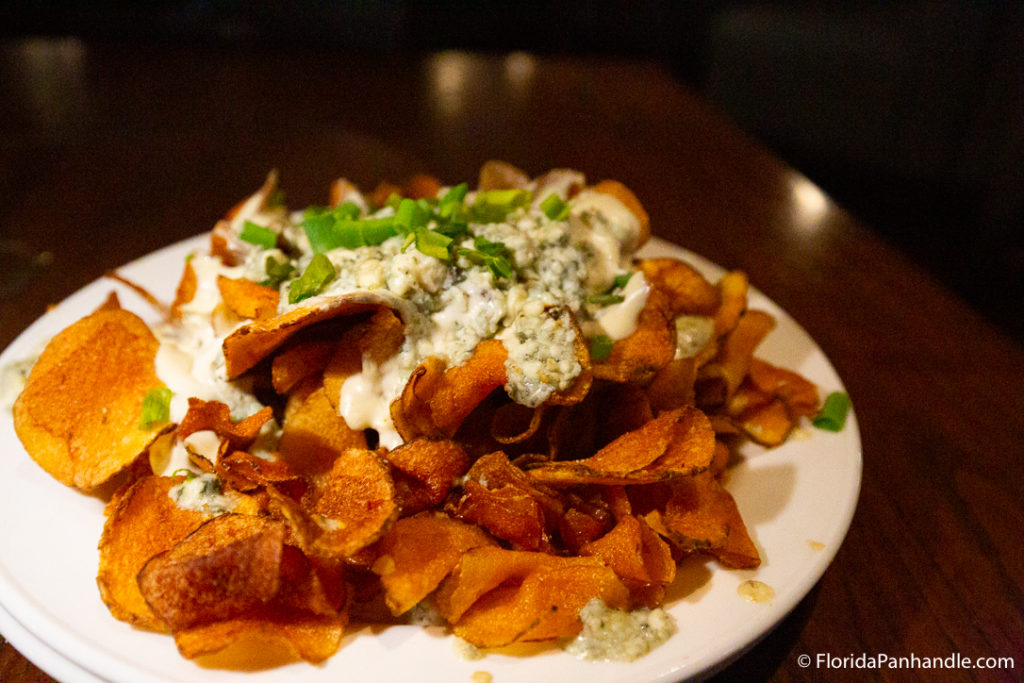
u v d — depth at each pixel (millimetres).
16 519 265
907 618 274
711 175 608
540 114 708
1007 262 817
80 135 637
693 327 317
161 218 526
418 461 258
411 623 236
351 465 251
